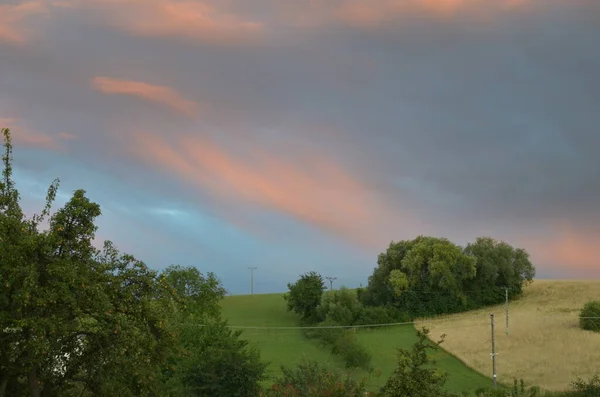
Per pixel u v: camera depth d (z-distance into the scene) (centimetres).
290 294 12706
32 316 2514
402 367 2483
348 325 11394
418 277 13138
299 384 3919
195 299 8831
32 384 2616
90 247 2731
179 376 4831
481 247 13850
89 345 2667
